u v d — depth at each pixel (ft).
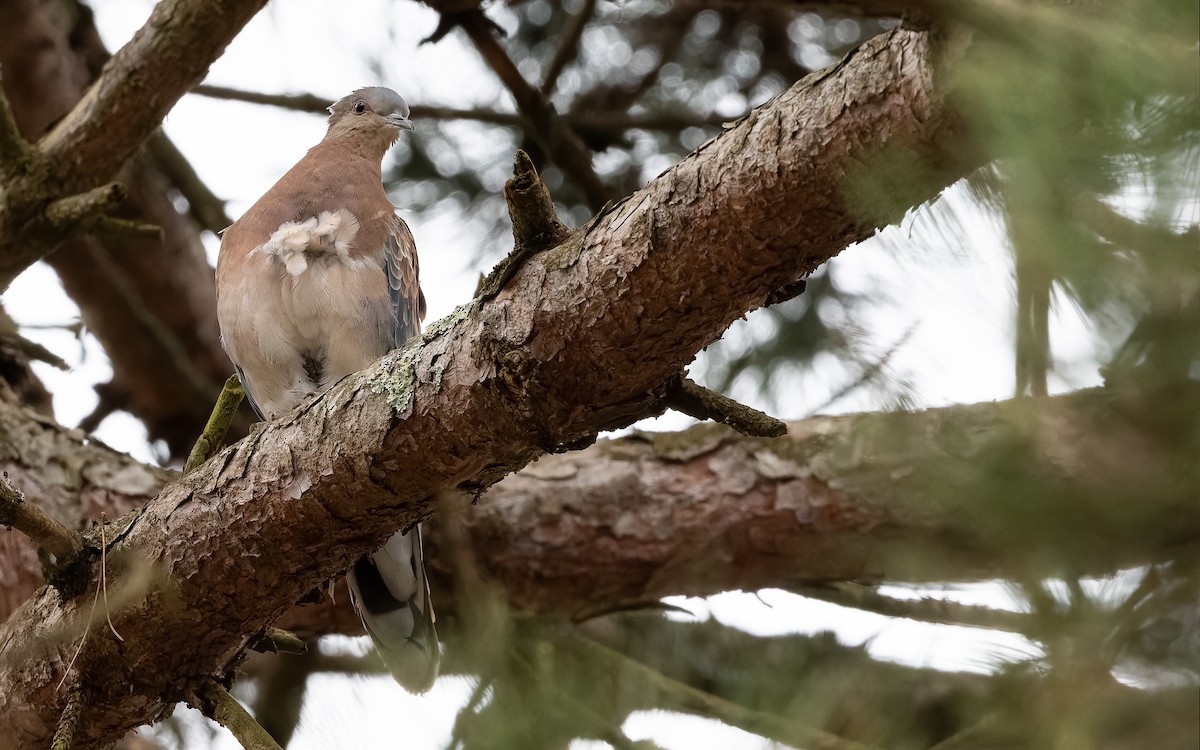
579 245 17.99
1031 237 11.64
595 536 31.30
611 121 37.73
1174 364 11.81
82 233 30.19
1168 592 12.64
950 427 14.19
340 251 30.40
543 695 22.08
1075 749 12.47
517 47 39.86
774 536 30.27
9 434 30.14
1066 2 13.10
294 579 21.58
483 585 28.27
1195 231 10.98
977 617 15.35
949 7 13.51
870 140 15.51
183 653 22.15
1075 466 13.17
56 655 22.09
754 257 17.01
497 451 19.66
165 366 41.39
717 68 39.24
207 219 41.14
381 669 26.99
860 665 18.72
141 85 30.01
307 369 30.58
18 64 36.83
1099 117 11.66
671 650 30.09
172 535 21.31
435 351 19.40
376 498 20.33
